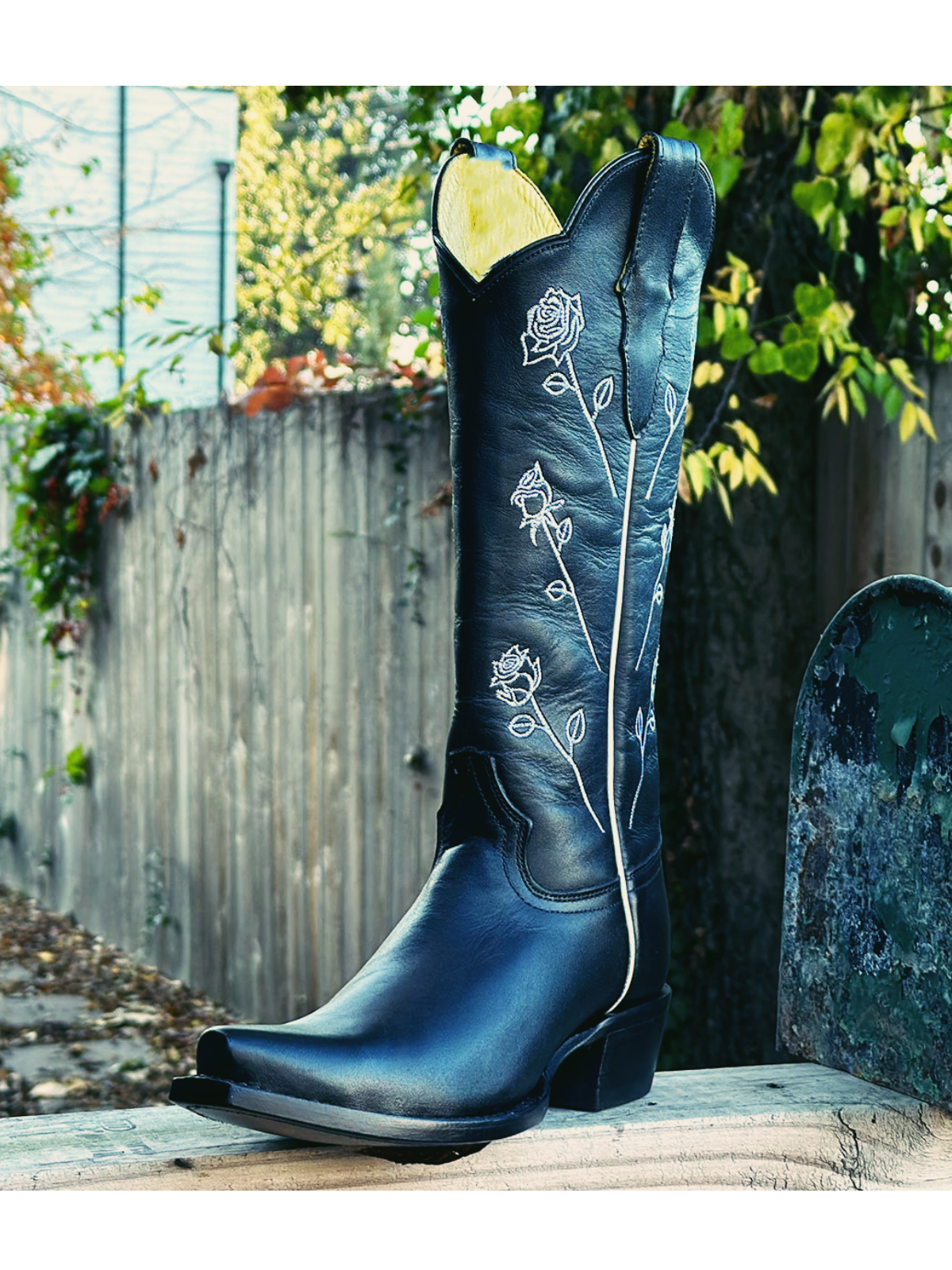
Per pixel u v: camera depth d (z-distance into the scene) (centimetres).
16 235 588
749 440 270
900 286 301
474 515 114
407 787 379
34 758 641
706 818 313
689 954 315
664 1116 113
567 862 113
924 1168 117
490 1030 102
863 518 305
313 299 501
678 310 119
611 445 115
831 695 126
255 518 443
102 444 539
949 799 113
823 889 127
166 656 507
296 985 433
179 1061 420
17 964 534
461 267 113
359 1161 104
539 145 302
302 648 423
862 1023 123
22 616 646
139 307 650
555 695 114
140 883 535
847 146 264
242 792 461
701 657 312
